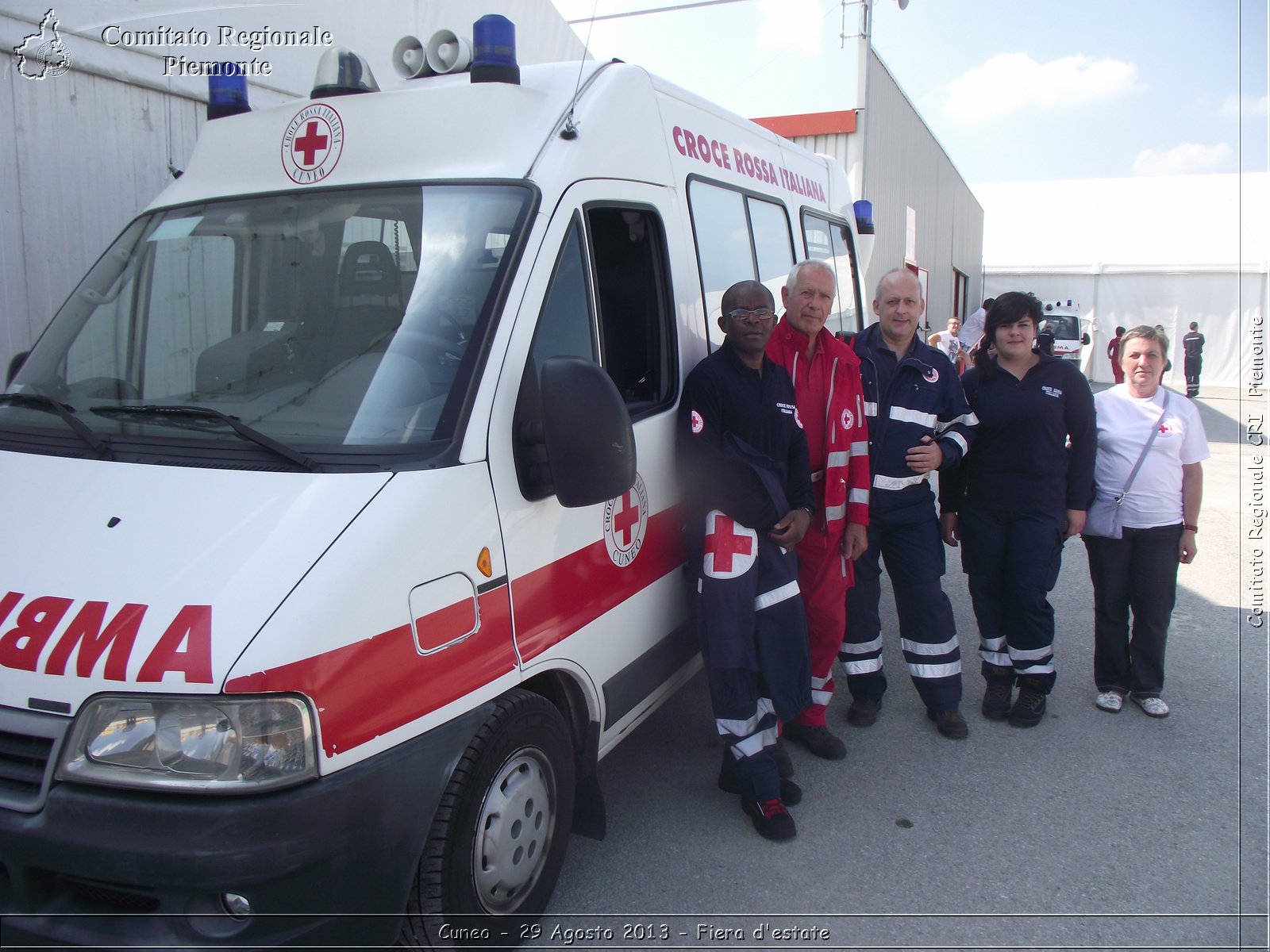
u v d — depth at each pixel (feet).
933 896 10.36
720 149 13.91
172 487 7.58
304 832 6.56
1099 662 15.53
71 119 15.56
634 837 11.50
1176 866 10.98
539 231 9.08
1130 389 14.89
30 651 6.73
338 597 6.87
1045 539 14.26
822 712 13.58
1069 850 11.32
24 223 14.97
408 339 8.59
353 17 19.71
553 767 9.19
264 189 10.19
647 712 11.48
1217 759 13.69
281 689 6.51
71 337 9.98
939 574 14.12
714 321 12.98
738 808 12.21
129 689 6.46
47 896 6.86
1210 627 19.52
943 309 73.36
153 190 17.12
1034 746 14.15
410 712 7.32
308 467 7.66
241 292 9.63
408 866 7.34
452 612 7.75
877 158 45.78
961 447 13.87
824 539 12.73
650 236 11.46
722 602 10.95
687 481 11.27
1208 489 35.65
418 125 9.81
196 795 6.43
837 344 12.91
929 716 15.01
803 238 17.16
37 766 6.70
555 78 10.79
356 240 9.36
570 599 9.40
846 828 11.76
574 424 8.00
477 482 8.05
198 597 6.72
